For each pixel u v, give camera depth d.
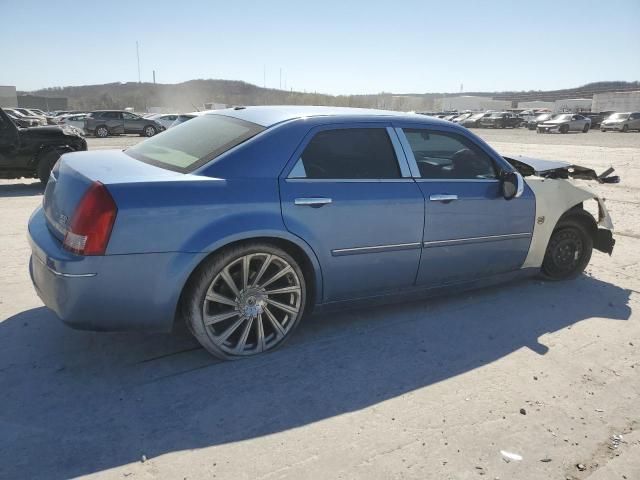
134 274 2.85
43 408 2.75
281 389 3.02
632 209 8.86
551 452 2.57
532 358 3.53
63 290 2.79
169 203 2.89
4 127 9.68
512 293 4.73
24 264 5.07
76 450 2.45
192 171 3.13
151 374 3.12
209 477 2.31
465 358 3.49
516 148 22.02
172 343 3.51
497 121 48.41
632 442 2.68
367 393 3.03
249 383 3.07
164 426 2.65
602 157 18.05
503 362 3.46
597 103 64.81
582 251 5.10
